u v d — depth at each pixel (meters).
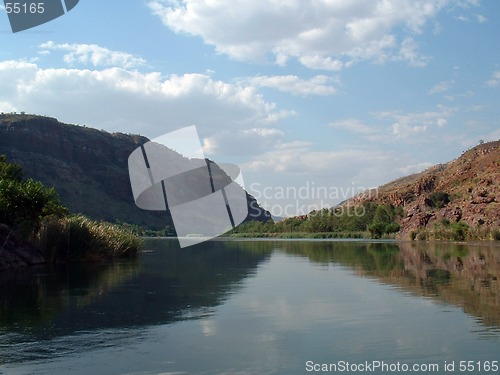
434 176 148.12
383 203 136.88
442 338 7.98
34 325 9.05
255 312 10.38
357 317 9.76
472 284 14.66
